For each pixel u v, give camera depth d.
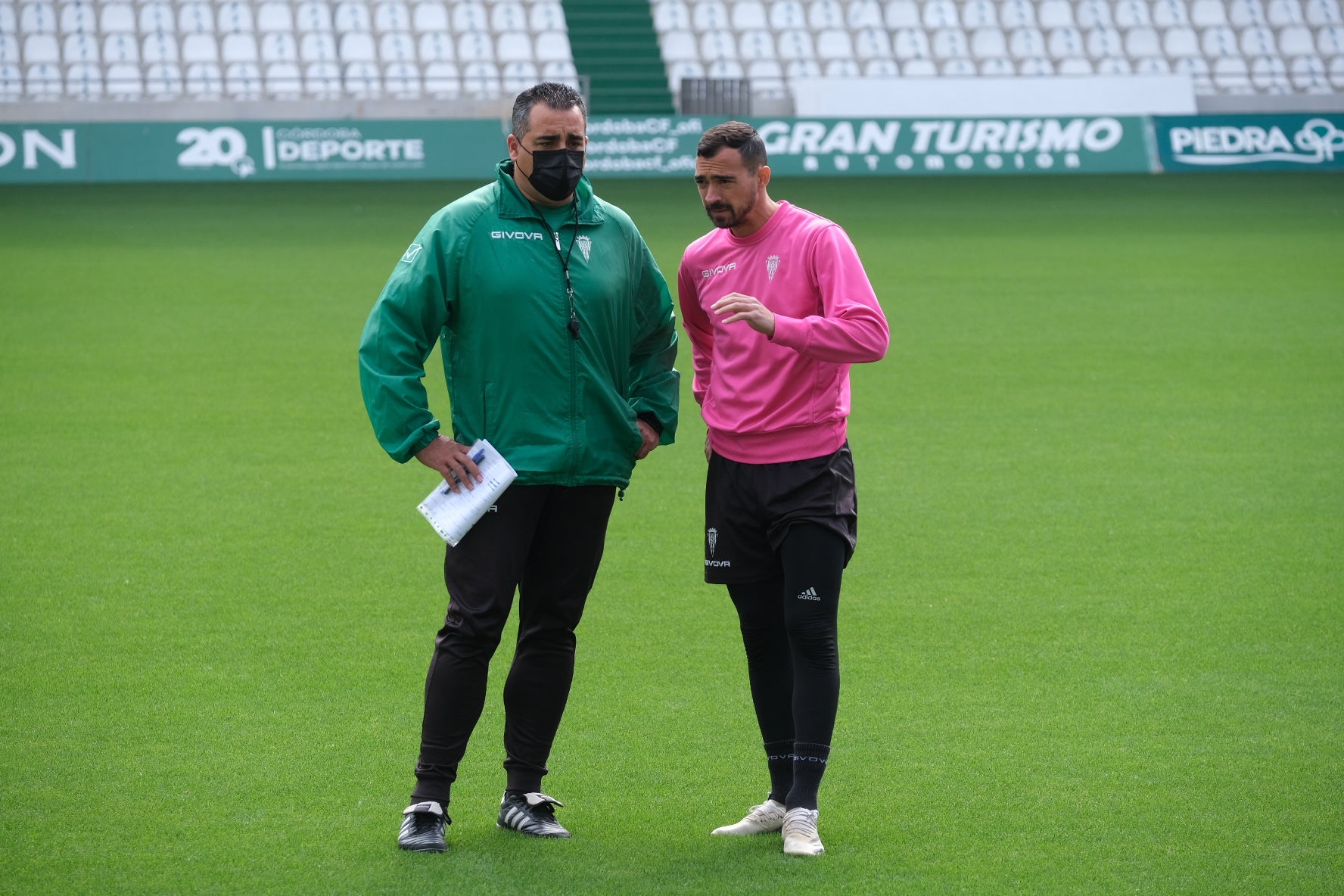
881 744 13.38
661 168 70.31
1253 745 13.31
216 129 66.19
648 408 12.10
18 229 52.78
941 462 24.66
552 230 11.25
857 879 10.67
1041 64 81.56
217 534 20.22
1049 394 30.12
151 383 30.23
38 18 72.12
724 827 11.59
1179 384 30.97
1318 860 11.01
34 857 10.93
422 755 11.28
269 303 39.72
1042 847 11.24
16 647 15.74
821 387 11.39
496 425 11.27
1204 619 16.94
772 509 11.46
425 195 63.69
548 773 12.73
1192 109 76.31
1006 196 66.25
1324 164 76.06
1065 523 21.05
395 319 11.05
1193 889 10.52
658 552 19.70
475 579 11.11
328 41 75.00
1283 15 85.38
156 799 12.02
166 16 74.00
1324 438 26.33
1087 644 16.11
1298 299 41.78
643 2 81.50
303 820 11.66
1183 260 49.03
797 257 11.52
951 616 17.06
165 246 49.72
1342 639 16.23
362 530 20.56
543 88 10.95
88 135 65.06
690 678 15.12
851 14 82.75
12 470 23.50
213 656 15.57
